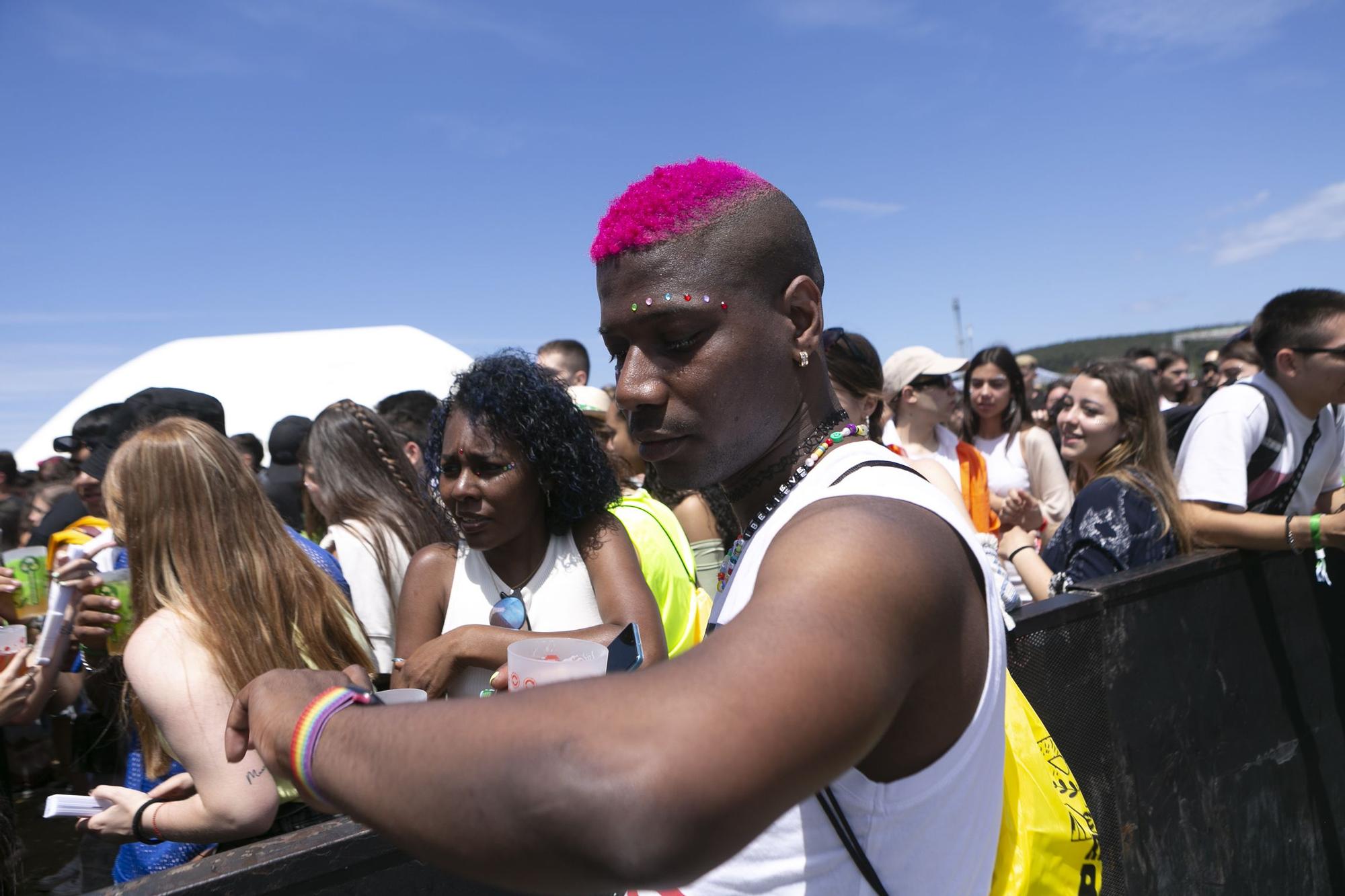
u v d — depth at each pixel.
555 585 2.04
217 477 1.92
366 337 9.53
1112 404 3.09
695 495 3.06
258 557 1.93
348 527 2.91
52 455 8.36
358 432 3.04
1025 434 4.68
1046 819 1.05
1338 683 3.10
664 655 1.99
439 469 2.09
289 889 1.22
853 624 0.62
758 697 0.57
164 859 1.86
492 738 0.59
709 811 0.54
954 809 0.82
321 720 0.70
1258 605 2.85
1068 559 2.97
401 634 2.13
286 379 9.00
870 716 0.61
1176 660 2.54
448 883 1.38
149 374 9.02
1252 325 3.04
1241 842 2.71
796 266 0.96
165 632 1.77
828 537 0.69
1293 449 2.92
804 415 0.99
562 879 0.57
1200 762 2.59
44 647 2.30
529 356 2.07
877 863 0.81
